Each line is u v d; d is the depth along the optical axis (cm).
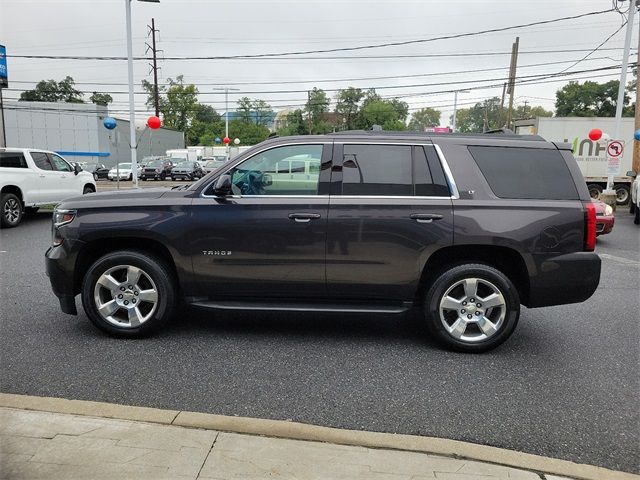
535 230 466
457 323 479
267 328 545
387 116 8000
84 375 416
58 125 5153
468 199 472
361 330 546
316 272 483
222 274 488
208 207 483
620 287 775
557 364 462
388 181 480
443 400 387
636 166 2141
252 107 9556
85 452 290
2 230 1246
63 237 490
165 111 8775
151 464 280
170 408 363
